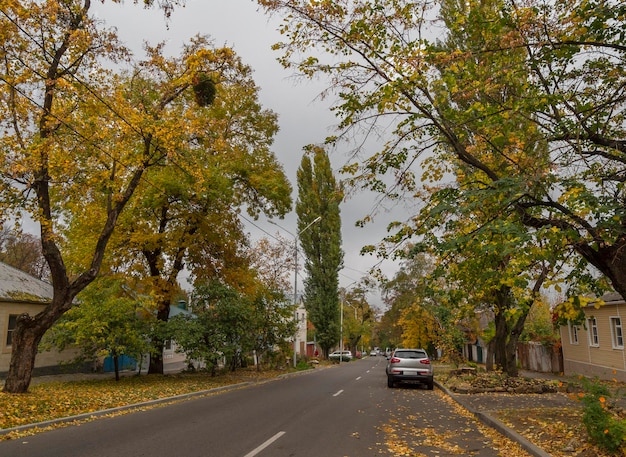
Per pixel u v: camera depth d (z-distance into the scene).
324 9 9.65
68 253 20.45
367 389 19.75
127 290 20.20
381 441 8.91
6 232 38.34
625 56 9.15
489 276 8.84
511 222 8.16
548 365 28.56
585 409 7.45
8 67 12.67
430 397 17.12
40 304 21.41
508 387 17.28
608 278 9.48
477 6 9.34
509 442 8.68
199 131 15.47
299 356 45.34
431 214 8.62
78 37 12.84
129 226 20.00
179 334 19.33
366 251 10.84
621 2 7.87
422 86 9.90
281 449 8.13
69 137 14.01
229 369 27.47
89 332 16.58
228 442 8.63
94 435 9.22
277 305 29.14
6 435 8.99
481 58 9.51
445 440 9.13
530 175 8.14
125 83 16.55
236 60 15.39
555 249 7.80
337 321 49.31
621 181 8.43
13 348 13.56
